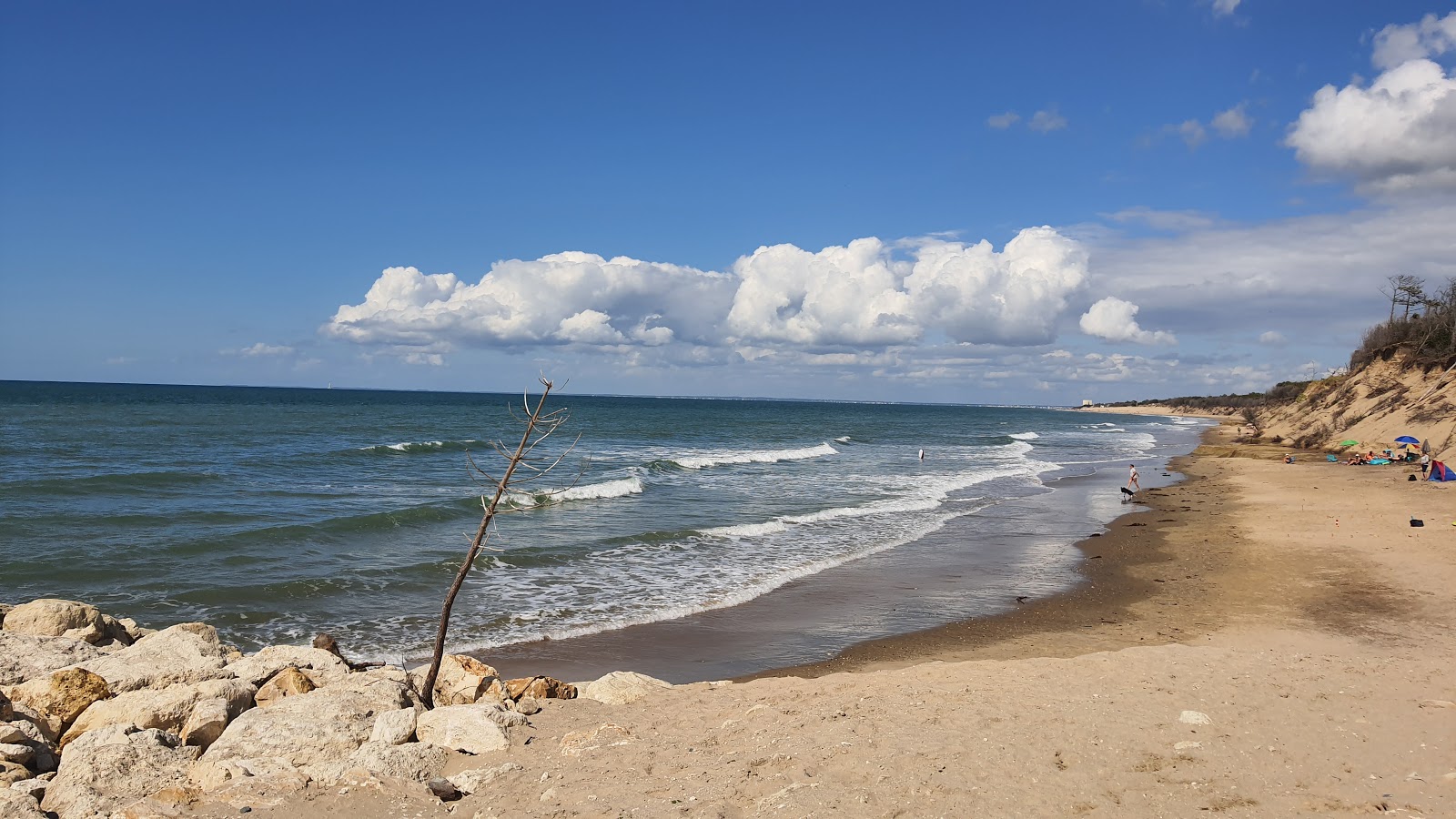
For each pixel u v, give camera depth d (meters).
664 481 33.25
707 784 5.34
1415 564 16.89
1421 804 4.72
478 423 69.56
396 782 5.53
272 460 35.25
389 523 21.14
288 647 8.60
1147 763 5.41
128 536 18.27
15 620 8.60
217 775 5.62
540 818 4.96
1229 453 52.44
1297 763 5.39
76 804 5.21
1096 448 66.81
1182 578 17.06
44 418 56.47
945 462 47.03
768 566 18.02
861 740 5.97
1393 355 56.91
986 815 4.67
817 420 109.50
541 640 12.51
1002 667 8.67
